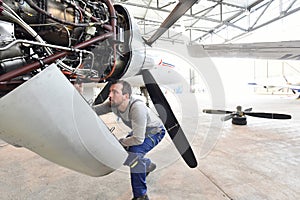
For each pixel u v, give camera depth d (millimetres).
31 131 655
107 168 889
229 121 4062
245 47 3480
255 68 15336
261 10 9125
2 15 663
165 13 8836
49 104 637
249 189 1416
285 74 12844
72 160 786
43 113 632
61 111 665
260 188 1428
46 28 844
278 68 13344
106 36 984
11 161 2010
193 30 11883
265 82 10625
